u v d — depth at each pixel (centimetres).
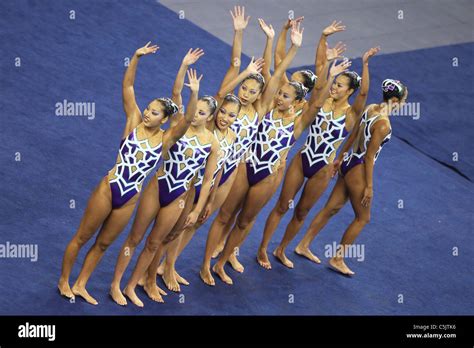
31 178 4494
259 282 4194
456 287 4362
